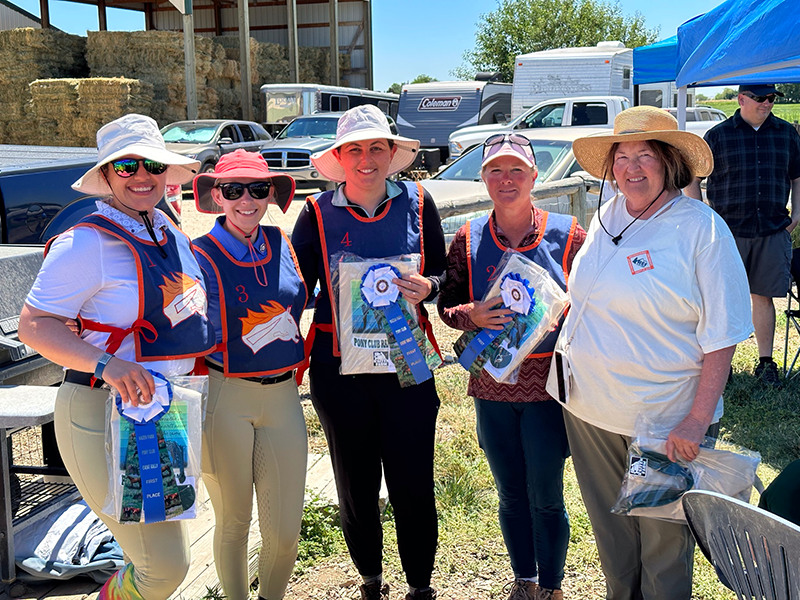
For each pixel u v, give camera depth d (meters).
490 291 2.51
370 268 2.45
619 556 2.45
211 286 2.33
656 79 6.94
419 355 2.47
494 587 2.95
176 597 2.70
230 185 2.32
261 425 2.43
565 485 3.74
